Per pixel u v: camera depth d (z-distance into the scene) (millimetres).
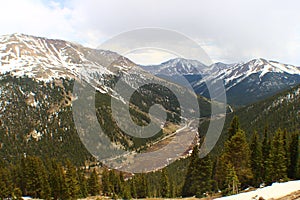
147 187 91875
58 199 83125
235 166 57594
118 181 96062
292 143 64438
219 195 56594
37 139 192125
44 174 85938
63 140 189000
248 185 60250
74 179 85625
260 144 64750
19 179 87438
